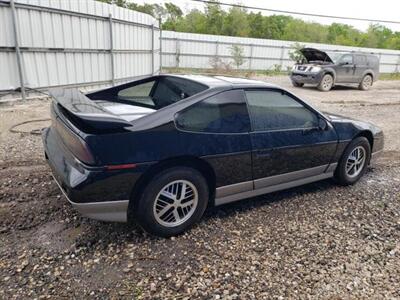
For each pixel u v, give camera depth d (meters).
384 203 3.88
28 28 8.57
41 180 3.93
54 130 3.31
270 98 3.45
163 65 22.77
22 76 8.59
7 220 3.07
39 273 2.43
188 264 2.63
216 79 3.49
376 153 4.62
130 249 2.77
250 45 24.70
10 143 5.35
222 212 3.49
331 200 3.90
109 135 2.57
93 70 10.99
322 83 14.56
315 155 3.81
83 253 2.69
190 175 2.95
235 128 3.16
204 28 39.12
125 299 2.24
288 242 3.00
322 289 2.44
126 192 2.68
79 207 2.57
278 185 3.66
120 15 11.78
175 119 2.84
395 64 29.78
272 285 2.45
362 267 2.71
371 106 11.03
